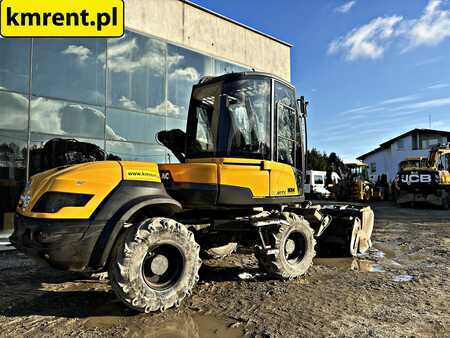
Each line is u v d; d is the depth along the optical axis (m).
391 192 25.30
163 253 3.85
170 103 10.16
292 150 5.31
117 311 3.81
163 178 4.30
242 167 4.49
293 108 5.39
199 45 11.00
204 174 4.29
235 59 12.16
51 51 8.01
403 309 3.88
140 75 9.48
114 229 3.51
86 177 3.55
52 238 3.29
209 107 4.71
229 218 4.90
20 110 7.54
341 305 4.00
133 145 9.29
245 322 3.52
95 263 3.50
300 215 5.74
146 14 9.66
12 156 7.39
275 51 13.73
